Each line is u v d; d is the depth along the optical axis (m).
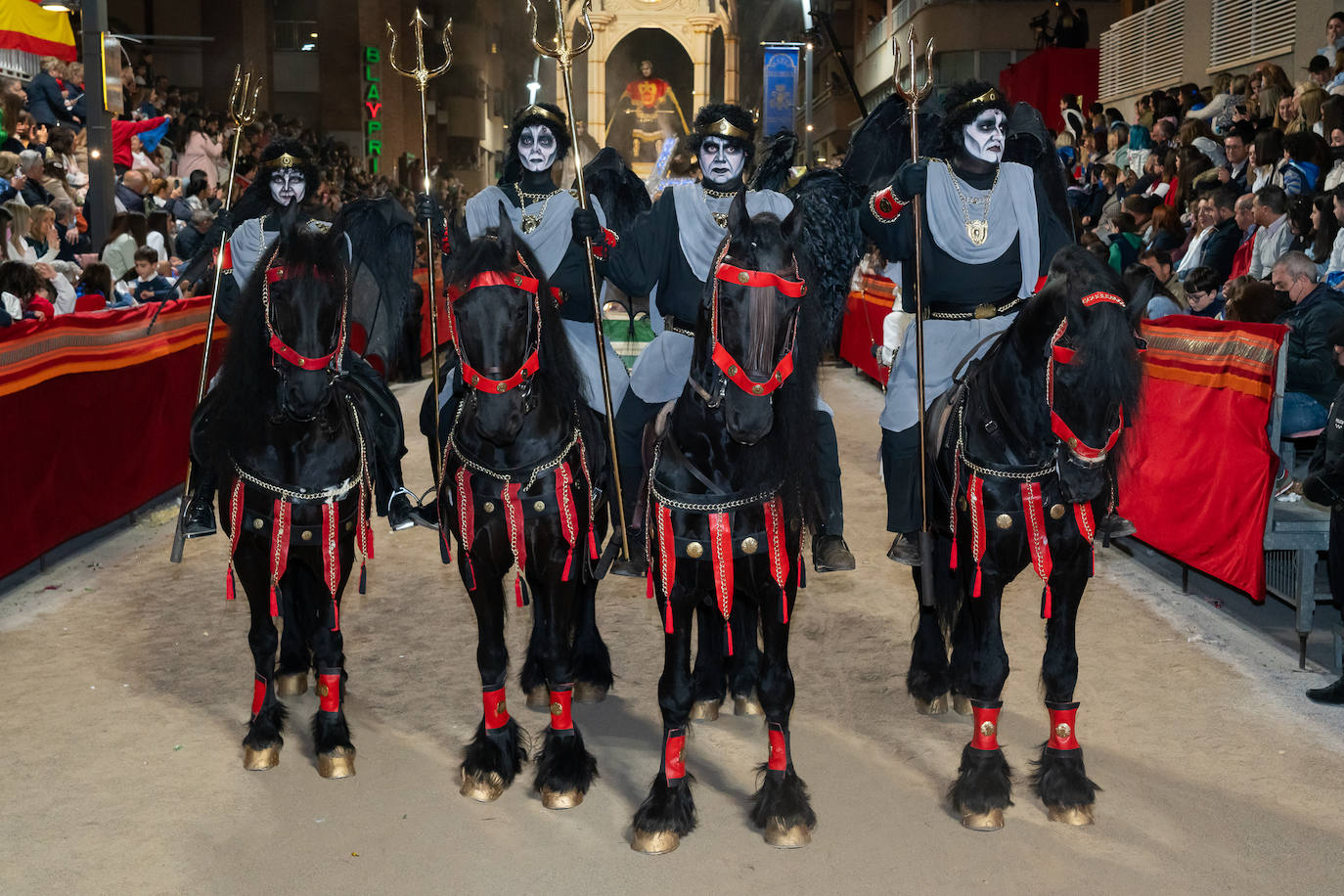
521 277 4.09
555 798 4.56
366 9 32.28
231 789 4.73
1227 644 6.27
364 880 4.05
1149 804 4.52
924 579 4.71
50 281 9.62
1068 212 5.39
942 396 4.74
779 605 4.13
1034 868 4.09
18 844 4.30
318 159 5.91
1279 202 8.92
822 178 5.57
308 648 5.71
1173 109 14.58
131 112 17.25
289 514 4.60
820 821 4.44
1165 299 9.06
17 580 7.59
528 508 4.34
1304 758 4.89
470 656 6.27
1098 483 3.95
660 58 47.56
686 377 4.73
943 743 5.13
